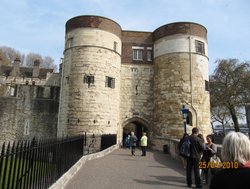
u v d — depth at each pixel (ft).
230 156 8.25
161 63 85.66
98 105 74.84
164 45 85.66
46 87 104.78
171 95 80.89
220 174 8.21
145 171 35.35
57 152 24.48
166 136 79.66
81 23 78.89
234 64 113.60
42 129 97.66
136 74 90.22
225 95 112.06
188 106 78.69
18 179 15.39
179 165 42.27
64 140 27.43
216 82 115.24
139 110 87.97
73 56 77.87
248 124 158.51
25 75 182.91
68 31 81.82
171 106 80.28
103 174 31.71
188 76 80.48
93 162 41.24
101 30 79.15
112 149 65.51
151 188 25.66
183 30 83.20
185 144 27.35
